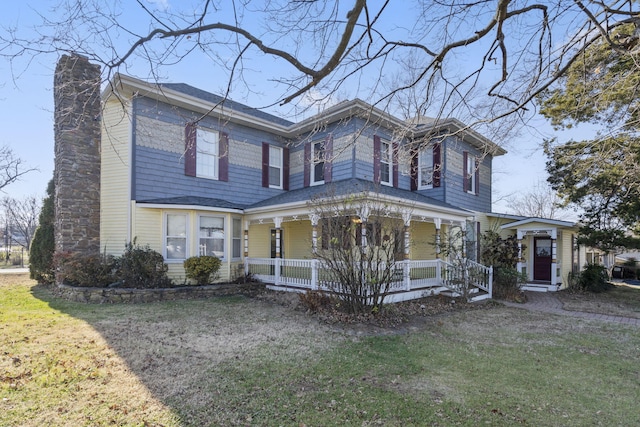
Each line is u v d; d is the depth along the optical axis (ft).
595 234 39.47
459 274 34.47
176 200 34.73
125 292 29.14
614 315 28.78
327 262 25.53
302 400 12.02
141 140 33.78
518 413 11.39
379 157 39.88
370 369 15.03
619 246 39.40
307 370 14.73
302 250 43.16
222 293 33.22
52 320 22.04
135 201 33.17
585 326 24.43
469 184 48.32
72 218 34.81
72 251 34.12
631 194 35.37
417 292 32.53
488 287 36.27
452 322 24.71
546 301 35.73
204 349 17.19
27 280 43.88
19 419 10.44
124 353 16.25
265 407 11.49
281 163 45.11
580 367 15.93
